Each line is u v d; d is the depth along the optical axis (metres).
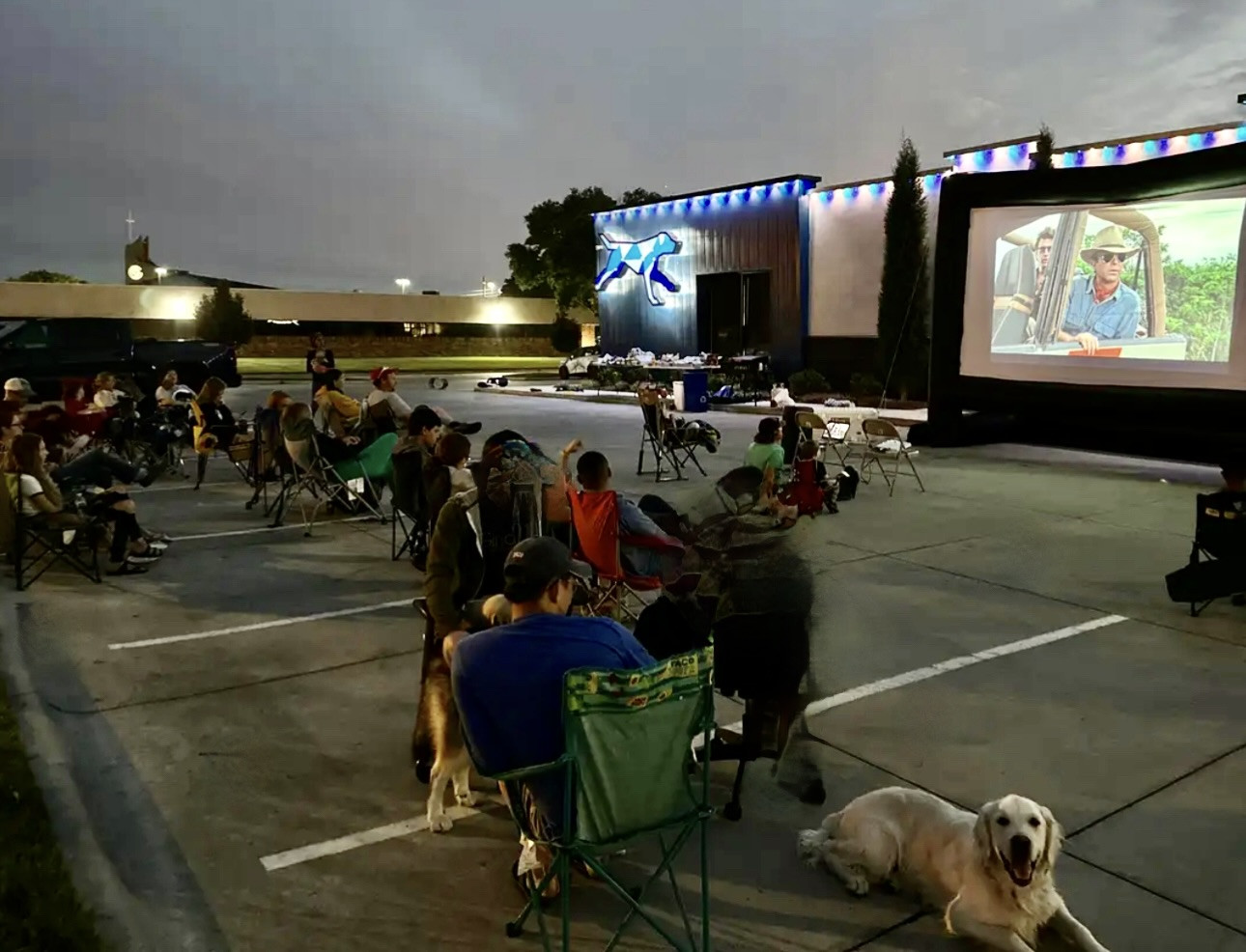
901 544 8.05
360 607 6.48
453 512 3.88
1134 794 3.89
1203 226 11.33
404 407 9.37
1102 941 2.97
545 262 41.91
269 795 3.96
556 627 2.90
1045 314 12.79
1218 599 6.47
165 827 3.70
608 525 4.63
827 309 22.48
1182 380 11.63
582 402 22.81
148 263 49.31
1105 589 6.74
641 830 2.73
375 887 3.31
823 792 3.84
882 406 19.02
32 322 18.39
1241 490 6.08
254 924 3.10
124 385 14.49
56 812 3.71
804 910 3.16
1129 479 11.14
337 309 48.47
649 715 2.69
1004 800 2.83
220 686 5.11
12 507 6.84
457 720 3.67
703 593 3.71
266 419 9.18
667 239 26.08
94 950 2.88
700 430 11.67
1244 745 4.31
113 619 6.23
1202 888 3.25
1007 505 9.66
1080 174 12.24
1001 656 5.46
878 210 21.03
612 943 2.78
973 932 2.87
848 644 5.63
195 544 8.34
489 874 3.39
